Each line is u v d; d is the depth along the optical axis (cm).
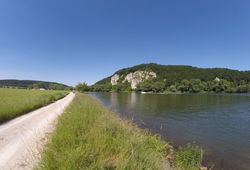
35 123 1491
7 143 955
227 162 1182
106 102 5694
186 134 1867
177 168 934
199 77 18362
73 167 578
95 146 762
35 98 3378
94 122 1256
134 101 6216
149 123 2394
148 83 17775
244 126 2283
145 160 705
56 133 920
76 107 2206
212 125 2333
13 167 691
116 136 977
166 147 1323
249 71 18412
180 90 15938
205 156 1268
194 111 3628
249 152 1369
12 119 1664
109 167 660
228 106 4600
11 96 3741
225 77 17862
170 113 3322
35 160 735
